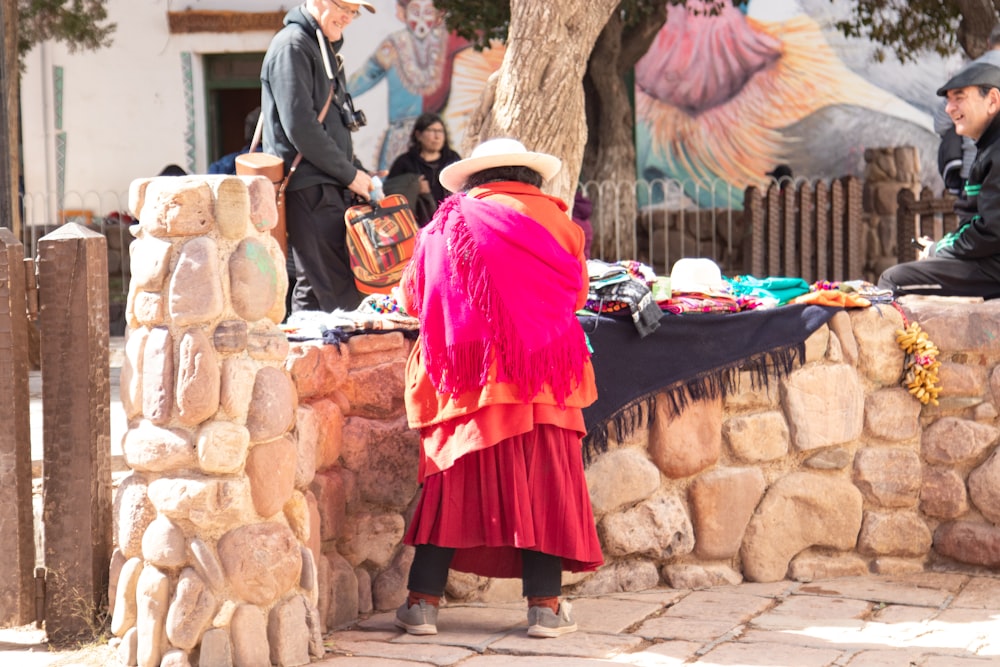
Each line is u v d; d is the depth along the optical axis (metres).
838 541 5.38
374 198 6.35
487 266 4.24
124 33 16.38
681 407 5.13
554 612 4.44
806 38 17.33
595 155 13.93
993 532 5.27
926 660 4.07
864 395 5.38
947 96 5.90
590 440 5.00
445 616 4.77
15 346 4.22
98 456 4.31
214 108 16.72
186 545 3.93
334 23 6.07
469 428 4.24
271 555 3.96
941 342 5.38
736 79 17.52
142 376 3.93
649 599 4.98
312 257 6.14
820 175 17.47
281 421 3.99
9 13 10.50
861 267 12.55
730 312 5.30
